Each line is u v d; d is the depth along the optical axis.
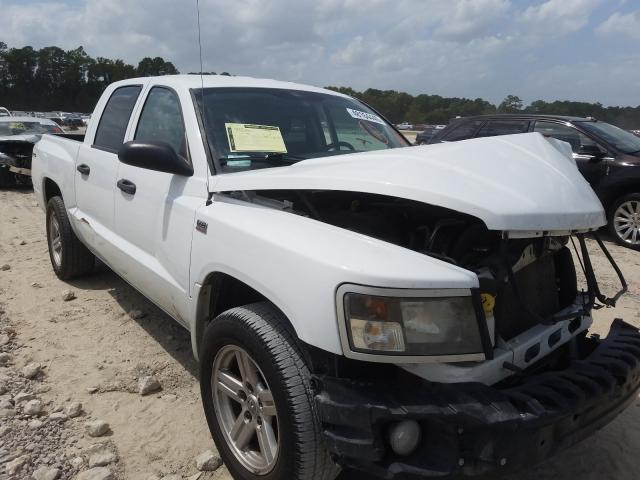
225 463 2.62
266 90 3.68
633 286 5.53
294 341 2.23
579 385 2.13
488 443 1.89
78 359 3.80
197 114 3.23
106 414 3.18
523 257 2.41
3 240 7.11
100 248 4.18
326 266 2.06
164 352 3.94
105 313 4.59
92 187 4.19
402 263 2.02
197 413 3.22
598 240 2.64
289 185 2.53
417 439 1.98
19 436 2.93
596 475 2.77
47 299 4.86
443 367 2.03
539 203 2.21
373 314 1.96
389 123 4.29
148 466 2.76
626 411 3.34
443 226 2.48
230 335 2.42
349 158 2.70
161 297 3.34
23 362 3.72
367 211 2.72
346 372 2.10
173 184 3.15
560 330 2.54
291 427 2.12
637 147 7.98
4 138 11.78
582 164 7.80
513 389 2.04
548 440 2.02
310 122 3.61
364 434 1.95
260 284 2.32
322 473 2.16
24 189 11.96
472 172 2.30
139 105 3.87
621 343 2.49
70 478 2.64
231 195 2.85
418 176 2.26
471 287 2.00
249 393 2.47
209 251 2.68
